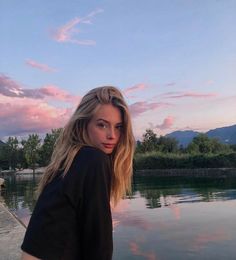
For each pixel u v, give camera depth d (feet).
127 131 6.68
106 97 6.61
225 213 65.41
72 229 5.86
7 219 33.76
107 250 5.82
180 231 49.11
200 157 298.56
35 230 5.82
